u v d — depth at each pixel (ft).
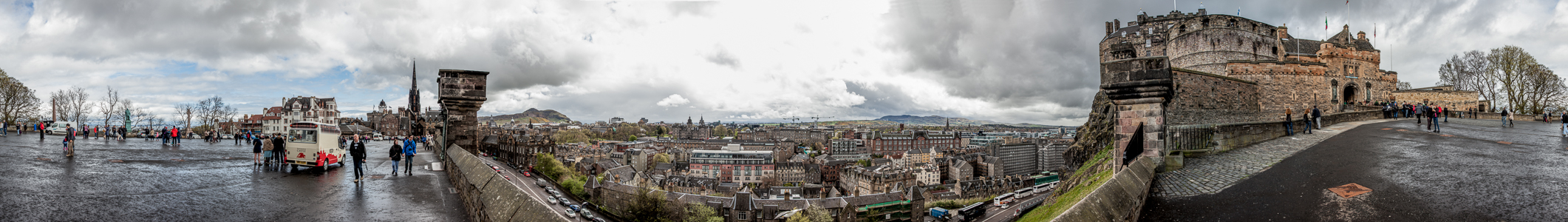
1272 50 244.83
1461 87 249.55
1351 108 210.79
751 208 171.63
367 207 43.86
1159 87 65.77
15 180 46.55
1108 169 72.28
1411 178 50.57
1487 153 66.74
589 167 440.86
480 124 135.33
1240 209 44.93
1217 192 51.78
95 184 46.78
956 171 578.25
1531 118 163.63
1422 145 77.51
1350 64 217.36
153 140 152.87
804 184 500.33
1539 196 42.27
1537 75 213.87
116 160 69.46
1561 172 51.34
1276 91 198.39
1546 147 72.95
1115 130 69.10
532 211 32.55
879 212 205.98
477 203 41.45
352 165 74.08
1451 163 58.80
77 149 89.30
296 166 67.51
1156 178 60.80
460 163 56.95
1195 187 54.80
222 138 175.94
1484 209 39.37
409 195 50.60
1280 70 199.72
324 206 43.29
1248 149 81.41
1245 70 199.52
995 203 210.79
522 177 102.22
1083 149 173.06
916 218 214.69
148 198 42.42
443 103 97.19
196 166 64.64
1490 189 45.16
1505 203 40.73
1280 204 45.47
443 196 51.67
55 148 92.79
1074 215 34.88
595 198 127.54
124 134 146.61
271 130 444.96
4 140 115.96
